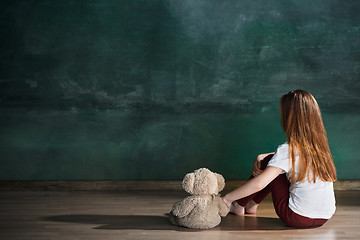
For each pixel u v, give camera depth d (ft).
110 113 12.16
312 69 12.15
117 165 12.26
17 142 12.15
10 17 11.94
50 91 12.08
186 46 12.07
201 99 12.16
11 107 12.07
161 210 9.95
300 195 8.19
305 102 8.19
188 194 11.61
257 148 12.27
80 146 12.20
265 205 10.37
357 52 12.14
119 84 12.10
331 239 7.98
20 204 10.52
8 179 12.18
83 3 11.98
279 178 8.48
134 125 12.19
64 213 9.70
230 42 12.06
